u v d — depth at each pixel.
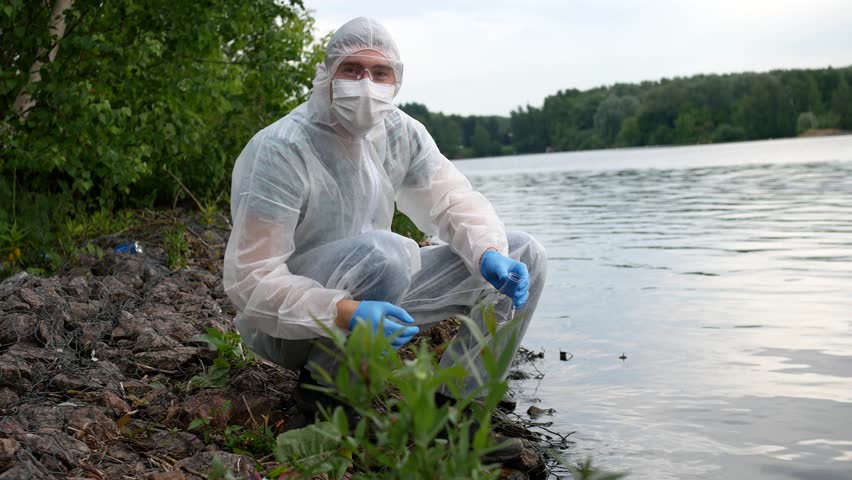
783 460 2.78
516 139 99.19
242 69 9.32
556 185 21.19
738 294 5.48
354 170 2.85
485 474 1.89
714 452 2.87
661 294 5.64
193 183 9.43
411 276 2.81
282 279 2.66
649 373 3.84
